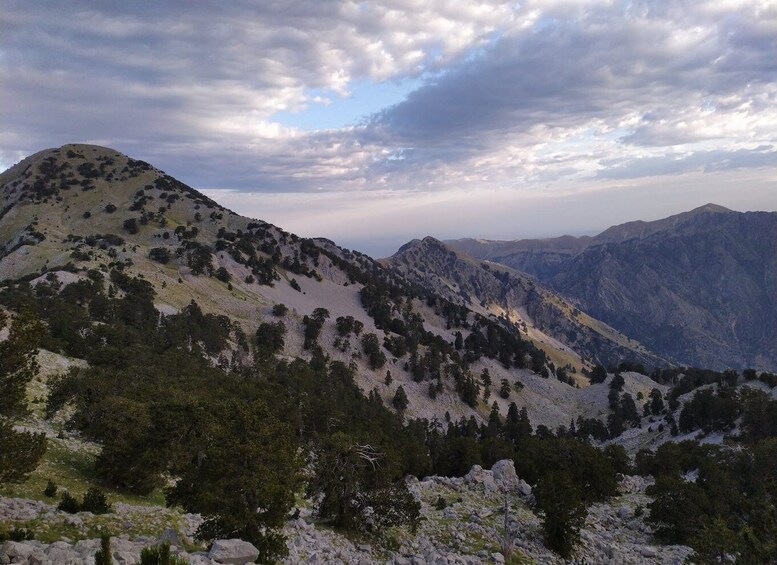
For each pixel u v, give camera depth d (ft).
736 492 203.31
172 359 338.75
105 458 120.88
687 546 156.04
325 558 93.15
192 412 129.29
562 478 149.48
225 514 78.28
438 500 171.12
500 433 551.59
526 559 124.67
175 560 49.16
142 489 123.54
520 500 184.44
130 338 364.58
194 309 577.02
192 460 127.54
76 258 626.64
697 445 329.31
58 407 166.50
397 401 599.57
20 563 51.70
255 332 647.97
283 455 85.05
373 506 122.93
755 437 394.32
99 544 62.54
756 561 111.55
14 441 71.51
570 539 134.51
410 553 116.57
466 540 131.75
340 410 343.26
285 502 84.43
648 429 570.05
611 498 220.23
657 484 173.58
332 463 120.37
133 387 198.90
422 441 412.98
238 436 84.74
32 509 81.20
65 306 399.03
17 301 344.69
